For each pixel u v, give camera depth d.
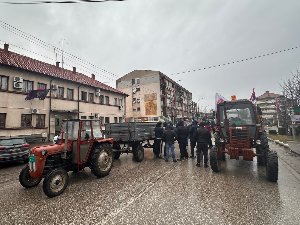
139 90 37.72
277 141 11.16
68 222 2.62
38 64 14.21
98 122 5.29
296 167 5.45
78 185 4.25
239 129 4.91
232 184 4.03
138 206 3.06
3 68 10.30
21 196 3.71
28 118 11.46
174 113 41.88
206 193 3.54
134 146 6.68
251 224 2.42
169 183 4.19
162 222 2.53
